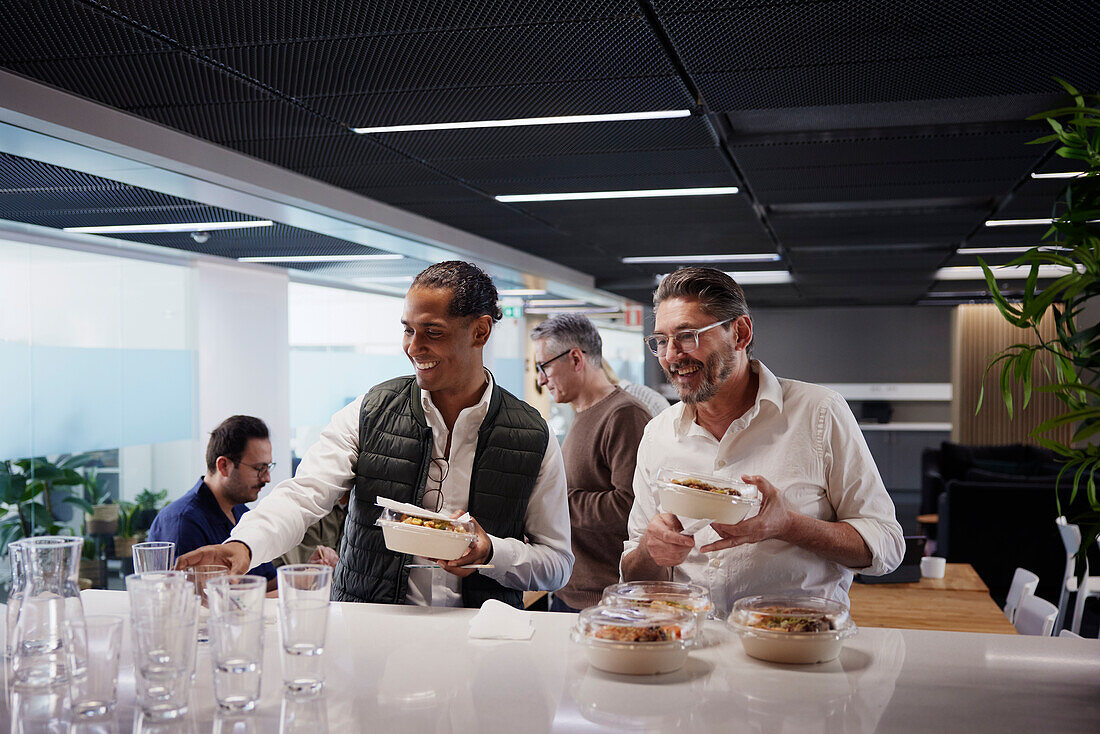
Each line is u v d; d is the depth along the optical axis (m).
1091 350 1.35
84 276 6.43
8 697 1.37
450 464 2.08
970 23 2.78
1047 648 1.58
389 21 2.76
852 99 3.54
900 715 1.28
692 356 1.97
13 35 2.84
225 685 1.28
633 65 3.15
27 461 5.96
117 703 1.34
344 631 1.69
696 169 4.75
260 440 3.52
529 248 7.77
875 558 1.90
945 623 3.32
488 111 3.66
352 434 2.12
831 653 1.50
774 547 1.97
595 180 4.99
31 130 3.39
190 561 1.73
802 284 10.79
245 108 3.60
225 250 6.90
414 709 1.31
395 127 3.90
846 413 2.04
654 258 8.48
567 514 2.21
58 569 1.42
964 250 7.88
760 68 3.17
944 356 14.55
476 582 2.03
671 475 1.85
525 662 1.51
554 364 3.27
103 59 3.05
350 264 7.77
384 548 2.02
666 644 1.44
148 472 6.98
